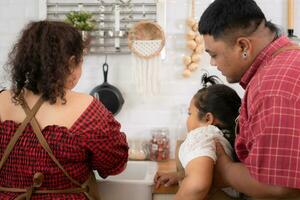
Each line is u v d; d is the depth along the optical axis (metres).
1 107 1.19
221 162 1.14
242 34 1.01
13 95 1.16
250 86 0.98
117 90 2.06
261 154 0.88
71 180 1.15
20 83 1.16
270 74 0.92
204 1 2.05
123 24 2.07
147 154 2.06
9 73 1.19
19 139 1.12
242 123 1.02
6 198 1.13
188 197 1.11
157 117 2.12
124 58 2.09
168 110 2.11
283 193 0.89
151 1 2.05
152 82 2.01
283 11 2.04
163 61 2.09
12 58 1.16
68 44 1.15
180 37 2.08
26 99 1.17
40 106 1.14
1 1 2.10
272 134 0.87
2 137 1.13
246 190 1.00
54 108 1.14
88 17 1.95
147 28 1.99
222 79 2.05
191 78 2.09
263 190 0.93
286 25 2.04
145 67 1.99
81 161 1.16
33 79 1.13
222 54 1.05
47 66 1.12
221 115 1.30
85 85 2.11
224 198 1.22
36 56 1.13
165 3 2.04
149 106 2.11
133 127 2.12
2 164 1.14
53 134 1.11
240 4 1.02
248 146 0.96
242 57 1.04
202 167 1.12
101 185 1.43
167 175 1.54
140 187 1.44
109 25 2.07
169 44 2.08
